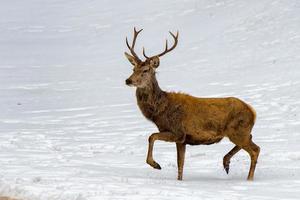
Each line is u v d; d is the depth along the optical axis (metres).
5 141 63.28
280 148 55.91
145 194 33.03
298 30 123.44
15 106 91.69
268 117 73.38
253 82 95.00
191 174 44.28
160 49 133.62
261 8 142.25
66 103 92.94
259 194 35.62
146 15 166.12
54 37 161.75
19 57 141.50
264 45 118.88
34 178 36.81
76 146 61.03
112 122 76.50
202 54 122.12
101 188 34.47
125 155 54.88
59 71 123.69
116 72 118.88
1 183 34.19
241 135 41.81
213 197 33.56
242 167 47.16
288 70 99.56
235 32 132.00
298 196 35.12
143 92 41.41
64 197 31.19
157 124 41.59
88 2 195.38
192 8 161.00
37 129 72.62
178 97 41.44
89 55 138.50
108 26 164.12
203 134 41.31
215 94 89.50
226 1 157.75
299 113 74.31
